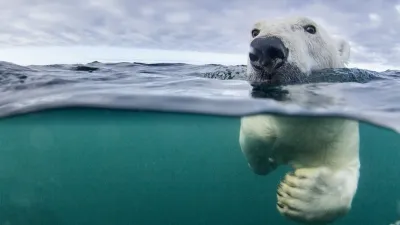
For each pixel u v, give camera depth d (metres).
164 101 1.49
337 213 1.07
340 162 1.17
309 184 1.07
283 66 1.08
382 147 2.87
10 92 1.46
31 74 1.55
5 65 1.61
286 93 1.18
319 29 1.30
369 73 1.57
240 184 3.59
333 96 1.23
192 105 1.50
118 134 3.09
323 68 1.27
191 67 1.75
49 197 3.79
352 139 1.23
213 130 2.63
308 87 1.17
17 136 2.77
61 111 1.79
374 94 1.34
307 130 1.16
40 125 2.33
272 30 1.14
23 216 3.20
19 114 1.81
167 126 2.53
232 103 1.31
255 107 1.27
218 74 1.65
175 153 4.37
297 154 1.24
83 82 1.48
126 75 1.63
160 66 1.74
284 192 1.12
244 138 1.35
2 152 3.46
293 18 1.25
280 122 1.21
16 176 3.65
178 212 5.44
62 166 4.02
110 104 1.58
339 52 1.43
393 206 3.65
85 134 3.02
